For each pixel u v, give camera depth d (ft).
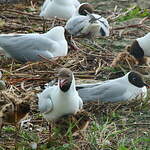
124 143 39.47
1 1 69.31
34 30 60.39
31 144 38.37
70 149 37.70
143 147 38.96
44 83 47.75
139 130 41.45
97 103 44.34
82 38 59.77
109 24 65.21
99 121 42.55
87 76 50.08
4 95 40.42
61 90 38.32
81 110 39.42
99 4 72.23
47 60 51.44
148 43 53.31
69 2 65.00
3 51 52.85
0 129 38.45
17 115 38.17
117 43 58.70
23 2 70.79
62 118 39.17
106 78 50.21
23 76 48.88
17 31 60.13
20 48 52.24
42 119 42.11
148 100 45.91
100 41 59.16
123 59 51.98
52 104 38.93
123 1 73.10
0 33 59.57
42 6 67.82
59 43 52.75
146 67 52.95
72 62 52.03
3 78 48.19
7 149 38.32
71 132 38.14
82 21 59.93
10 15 64.18
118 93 45.06
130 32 61.87
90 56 53.83
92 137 39.04
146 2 72.69
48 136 39.60
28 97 43.14
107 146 38.73
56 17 64.49
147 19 66.59
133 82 45.34
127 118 43.19
